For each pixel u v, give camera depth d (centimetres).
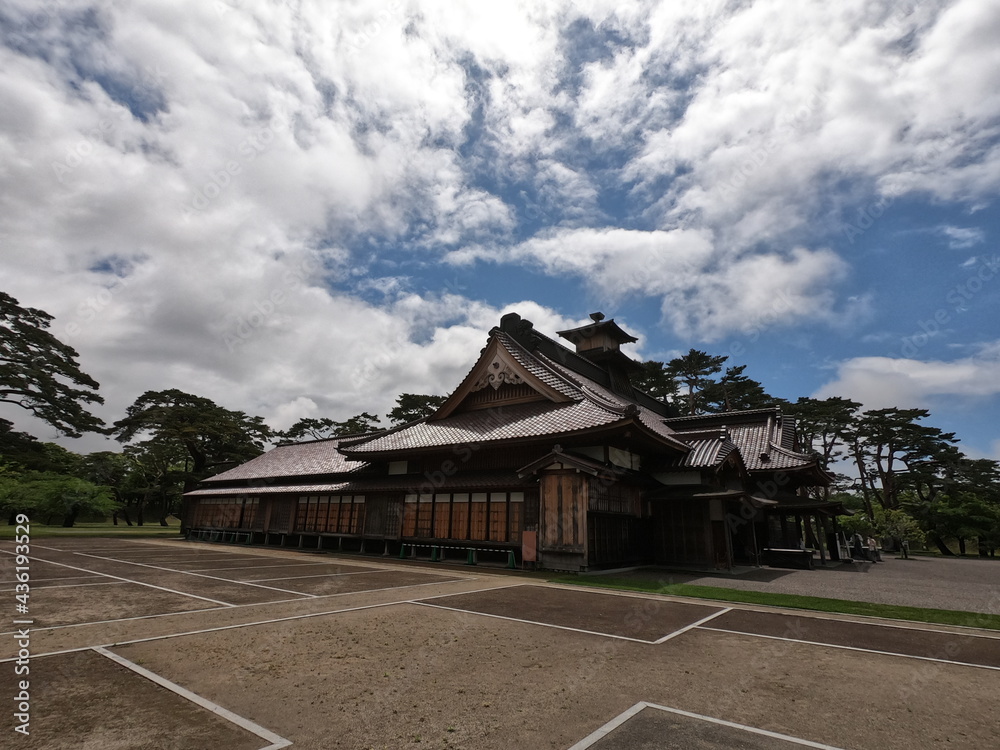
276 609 855
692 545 1766
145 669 517
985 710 452
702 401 5331
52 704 417
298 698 450
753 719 424
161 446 4694
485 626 758
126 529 4512
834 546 2570
